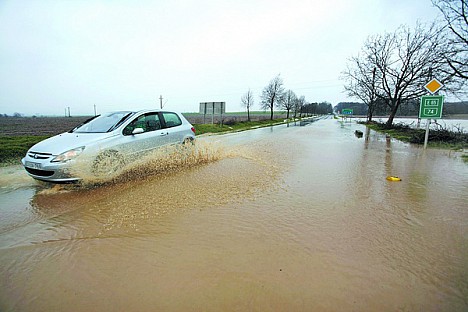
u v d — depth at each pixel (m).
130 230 3.16
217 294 2.05
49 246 2.82
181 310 1.89
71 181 4.79
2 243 2.90
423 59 18.52
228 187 4.91
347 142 12.81
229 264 2.43
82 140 5.15
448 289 2.10
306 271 2.32
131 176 5.75
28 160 4.89
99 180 5.10
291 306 1.92
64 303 1.99
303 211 3.71
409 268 2.37
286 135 17.23
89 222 3.42
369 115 34.38
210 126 24.89
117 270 2.37
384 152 9.41
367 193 4.55
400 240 2.88
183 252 2.65
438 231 3.09
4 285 2.20
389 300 1.98
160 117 6.89
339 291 2.07
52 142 5.18
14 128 23.62
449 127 12.92
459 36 12.74
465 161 7.59
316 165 7.00
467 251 2.65
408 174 5.98
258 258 2.53
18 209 3.90
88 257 2.60
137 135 5.96
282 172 6.15
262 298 2.00
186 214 3.63
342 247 2.72
